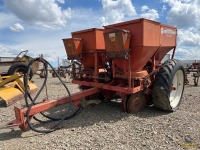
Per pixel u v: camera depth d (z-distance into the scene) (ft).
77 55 17.62
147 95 17.16
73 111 17.04
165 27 17.10
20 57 35.83
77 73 18.85
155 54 16.83
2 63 33.06
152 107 18.06
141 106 16.87
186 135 12.07
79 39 17.69
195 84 31.19
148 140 11.64
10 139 12.26
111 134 12.48
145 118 15.10
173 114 16.01
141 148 10.79
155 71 16.51
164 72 16.08
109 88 15.98
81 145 11.19
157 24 15.90
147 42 14.84
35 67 35.35
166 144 11.17
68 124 14.34
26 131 13.32
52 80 40.22
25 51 35.45
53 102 14.21
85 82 17.75
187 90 26.89
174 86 17.92
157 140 11.61
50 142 11.67
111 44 14.66
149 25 14.97
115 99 20.36
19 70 30.40
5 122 15.31
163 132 12.55
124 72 15.43
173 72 16.35
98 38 17.22
